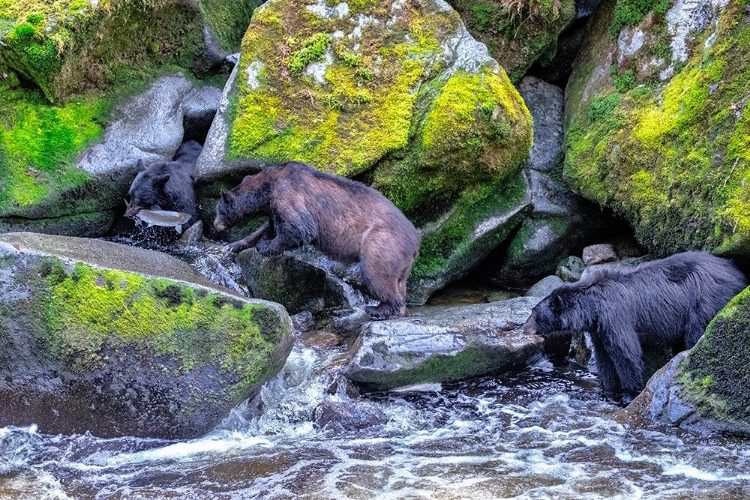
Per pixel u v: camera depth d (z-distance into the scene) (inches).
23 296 215.0
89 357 217.9
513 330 269.1
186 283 223.0
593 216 332.2
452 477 204.7
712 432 219.5
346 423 235.9
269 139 311.3
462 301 329.1
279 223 282.5
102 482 204.2
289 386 251.1
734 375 215.9
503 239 332.5
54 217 313.7
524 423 239.1
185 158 340.5
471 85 301.6
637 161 301.6
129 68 343.3
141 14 334.3
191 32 356.2
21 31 301.7
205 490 199.6
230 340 223.8
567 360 286.5
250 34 321.7
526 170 337.1
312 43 318.7
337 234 282.8
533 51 357.1
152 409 222.5
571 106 352.5
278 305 230.5
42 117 317.4
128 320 219.0
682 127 287.3
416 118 306.7
